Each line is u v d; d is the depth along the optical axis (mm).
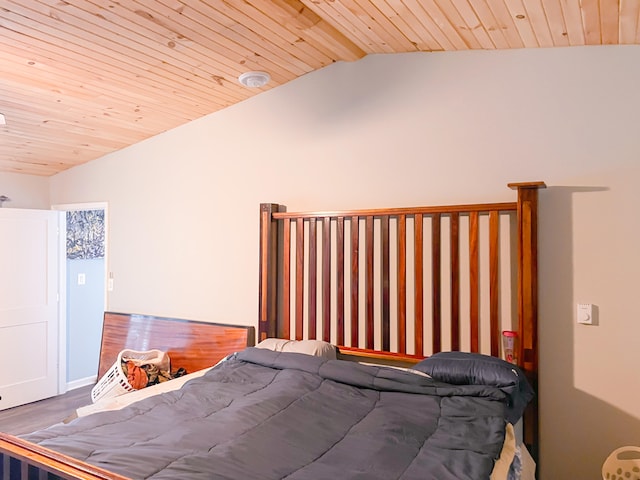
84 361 5191
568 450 2555
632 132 2447
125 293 4309
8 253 4395
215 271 3797
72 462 1349
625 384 2445
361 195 3176
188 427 1887
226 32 2623
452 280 2809
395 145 3061
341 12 2420
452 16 2350
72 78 2941
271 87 3506
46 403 4555
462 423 1964
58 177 4816
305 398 2268
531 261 2525
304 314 3357
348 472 1551
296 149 3426
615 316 2467
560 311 2582
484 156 2793
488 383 2287
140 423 1940
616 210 2475
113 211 4395
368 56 3148
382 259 3027
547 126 2635
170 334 3924
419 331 2898
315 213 3242
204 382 2531
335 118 3275
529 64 2682
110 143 4152
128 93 3242
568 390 2559
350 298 3158
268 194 3547
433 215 2879
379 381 2414
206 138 3832
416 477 1513
